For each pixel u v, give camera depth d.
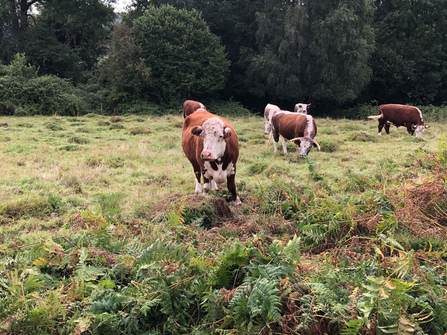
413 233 4.27
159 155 10.36
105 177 7.83
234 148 6.05
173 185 7.49
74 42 34.94
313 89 28.44
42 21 32.69
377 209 4.75
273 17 28.06
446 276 3.13
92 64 36.34
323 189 5.68
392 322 2.42
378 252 2.69
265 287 2.58
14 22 31.52
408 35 32.31
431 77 31.19
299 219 5.18
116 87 26.59
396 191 5.05
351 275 3.16
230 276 3.04
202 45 28.17
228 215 5.70
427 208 4.77
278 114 11.45
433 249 3.94
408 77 30.91
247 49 30.31
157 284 2.94
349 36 25.97
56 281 3.30
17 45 30.25
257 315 2.59
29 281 2.95
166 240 4.28
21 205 5.78
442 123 22.55
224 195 6.62
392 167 6.55
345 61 26.52
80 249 3.58
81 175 7.77
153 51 26.61
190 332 2.79
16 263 3.54
